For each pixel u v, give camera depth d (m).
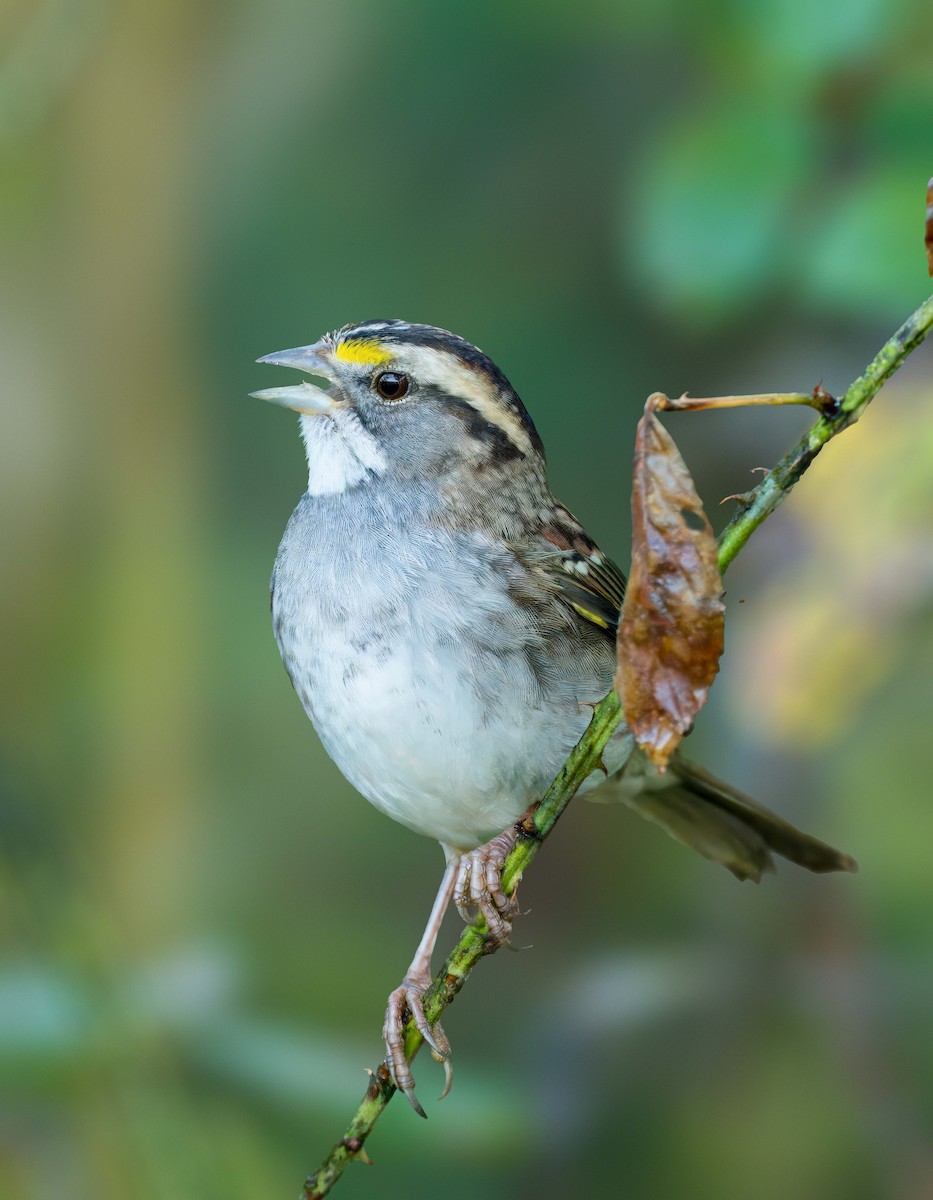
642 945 10.55
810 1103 9.77
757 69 8.59
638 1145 9.83
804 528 8.73
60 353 11.84
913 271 8.19
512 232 11.62
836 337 10.34
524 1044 10.20
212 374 11.89
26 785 9.41
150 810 11.22
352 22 11.55
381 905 11.55
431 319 11.66
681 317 9.27
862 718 9.65
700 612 5.39
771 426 10.61
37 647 11.64
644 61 11.38
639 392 11.33
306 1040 7.96
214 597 11.75
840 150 8.52
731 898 10.18
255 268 11.85
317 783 11.74
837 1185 9.63
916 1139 9.46
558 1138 9.52
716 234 8.54
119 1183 7.63
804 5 8.47
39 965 7.92
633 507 5.43
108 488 11.65
